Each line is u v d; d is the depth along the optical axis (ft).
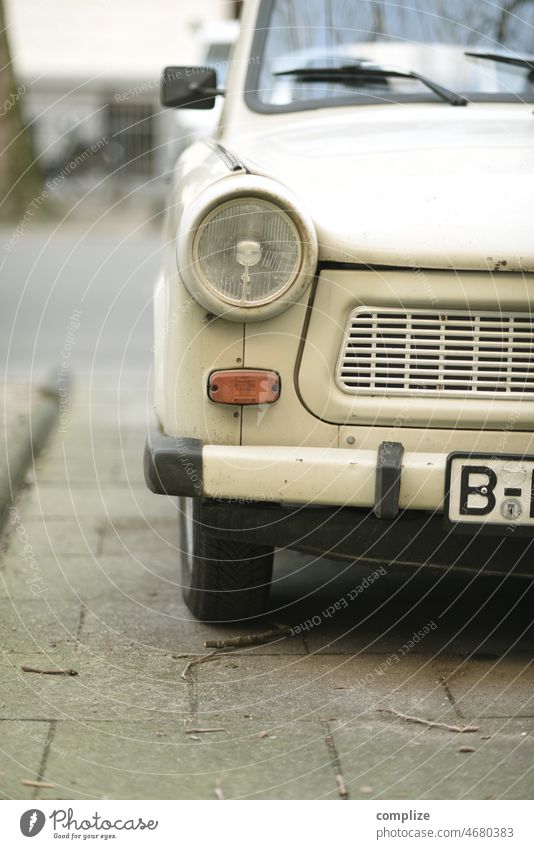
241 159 10.76
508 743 9.29
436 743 9.28
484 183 10.53
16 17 78.54
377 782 8.67
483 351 9.94
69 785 8.57
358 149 11.61
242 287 9.71
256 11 14.24
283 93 13.71
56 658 10.93
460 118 12.82
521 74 13.61
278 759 9.01
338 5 14.15
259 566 11.34
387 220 9.98
